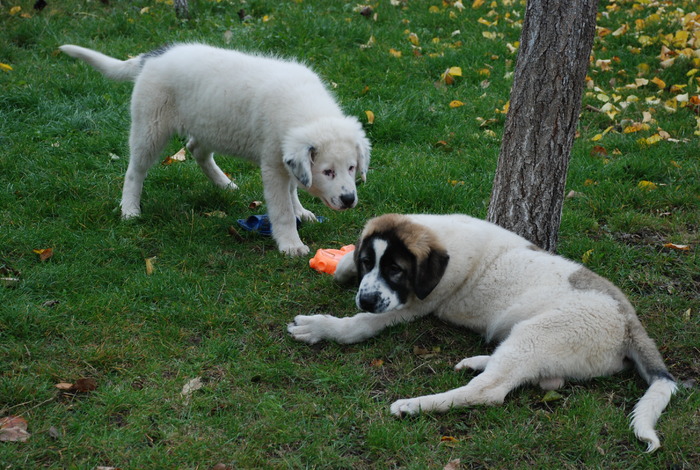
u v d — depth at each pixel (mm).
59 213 5219
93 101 7070
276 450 3160
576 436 3277
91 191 5551
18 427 3139
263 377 3643
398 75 7996
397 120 6926
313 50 8422
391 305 3793
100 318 4004
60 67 7773
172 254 4777
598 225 5461
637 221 5441
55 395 3393
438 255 3795
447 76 8039
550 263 3906
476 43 8938
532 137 4391
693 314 4340
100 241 4824
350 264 4340
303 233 5199
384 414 3414
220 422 3289
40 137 6379
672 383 3469
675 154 6559
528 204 4516
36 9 9289
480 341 4055
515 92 4414
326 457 3119
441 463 3113
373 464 3121
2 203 5230
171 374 3639
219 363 3742
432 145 6805
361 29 9016
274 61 5129
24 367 3553
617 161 6387
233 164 6289
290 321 4148
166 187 5832
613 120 7359
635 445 3246
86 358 3654
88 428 3180
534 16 4207
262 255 4875
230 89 4848
